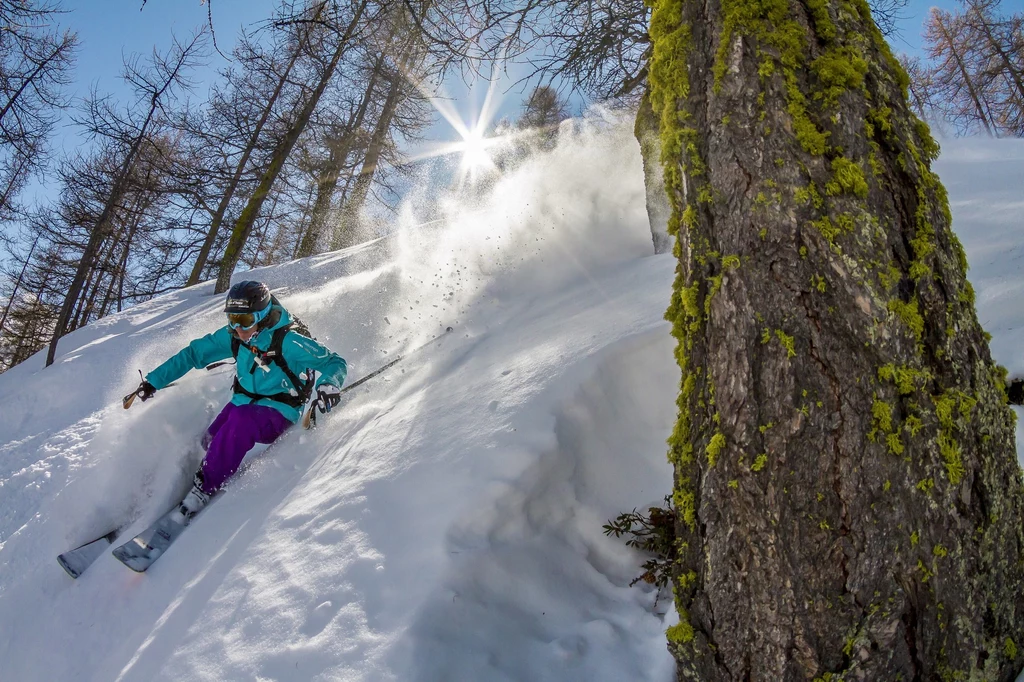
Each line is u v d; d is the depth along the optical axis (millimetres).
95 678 2885
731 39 1703
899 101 1713
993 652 1569
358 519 2760
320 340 5910
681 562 1838
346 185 16969
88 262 11305
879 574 1523
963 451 1548
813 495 1563
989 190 3945
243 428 3742
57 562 3816
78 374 6836
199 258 17734
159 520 3604
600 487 2777
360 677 2076
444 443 2982
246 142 15539
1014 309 2525
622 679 2074
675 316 1965
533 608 2361
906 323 1534
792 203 1596
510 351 3895
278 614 2475
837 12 1705
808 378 1578
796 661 1582
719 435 1688
